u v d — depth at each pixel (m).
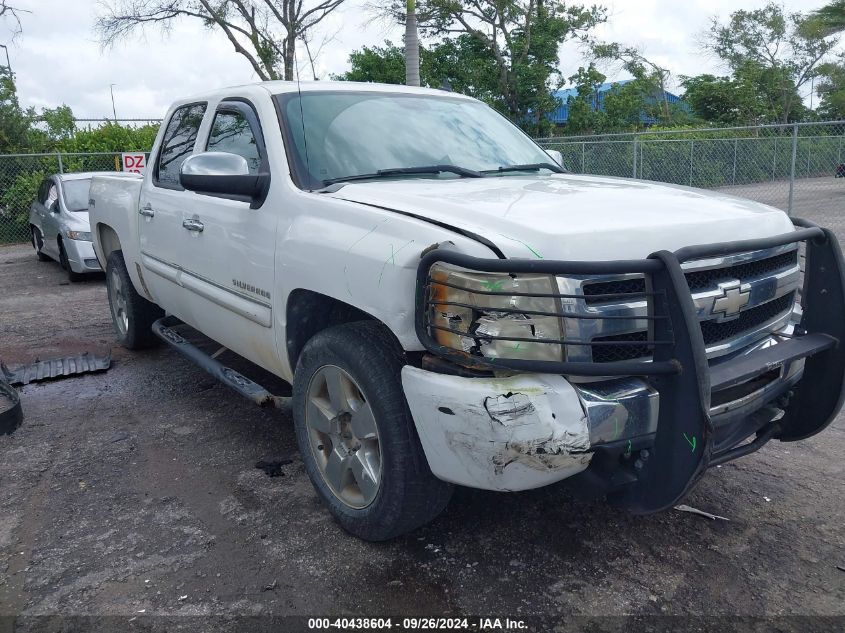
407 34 12.48
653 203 2.92
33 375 5.52
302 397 3.26
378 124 3.87
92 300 8.99
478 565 2.95
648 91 36.38
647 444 2.50
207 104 4.44
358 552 3.04
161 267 4.77
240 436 4.33
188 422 4.58
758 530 3.20
